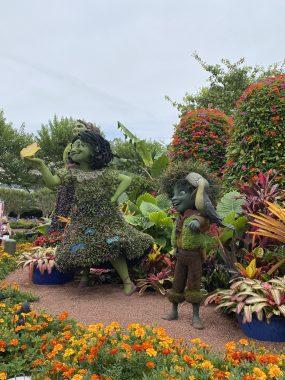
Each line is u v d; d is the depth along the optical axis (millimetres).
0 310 4340
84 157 5719
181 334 3955
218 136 8359
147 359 2895
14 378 2998
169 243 6516
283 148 6031
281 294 3809
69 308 4875
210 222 4207
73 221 5688
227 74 17234
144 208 6906
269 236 4191
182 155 8344
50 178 5703
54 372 2889
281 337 3730
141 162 11438
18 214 24422
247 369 2748
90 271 6223
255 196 5109
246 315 3664
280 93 6125
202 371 2723
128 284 5586
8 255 8055
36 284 6234
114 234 5453
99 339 3125
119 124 10984
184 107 17484
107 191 5660
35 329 3602
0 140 27562
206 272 5395
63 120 28469
